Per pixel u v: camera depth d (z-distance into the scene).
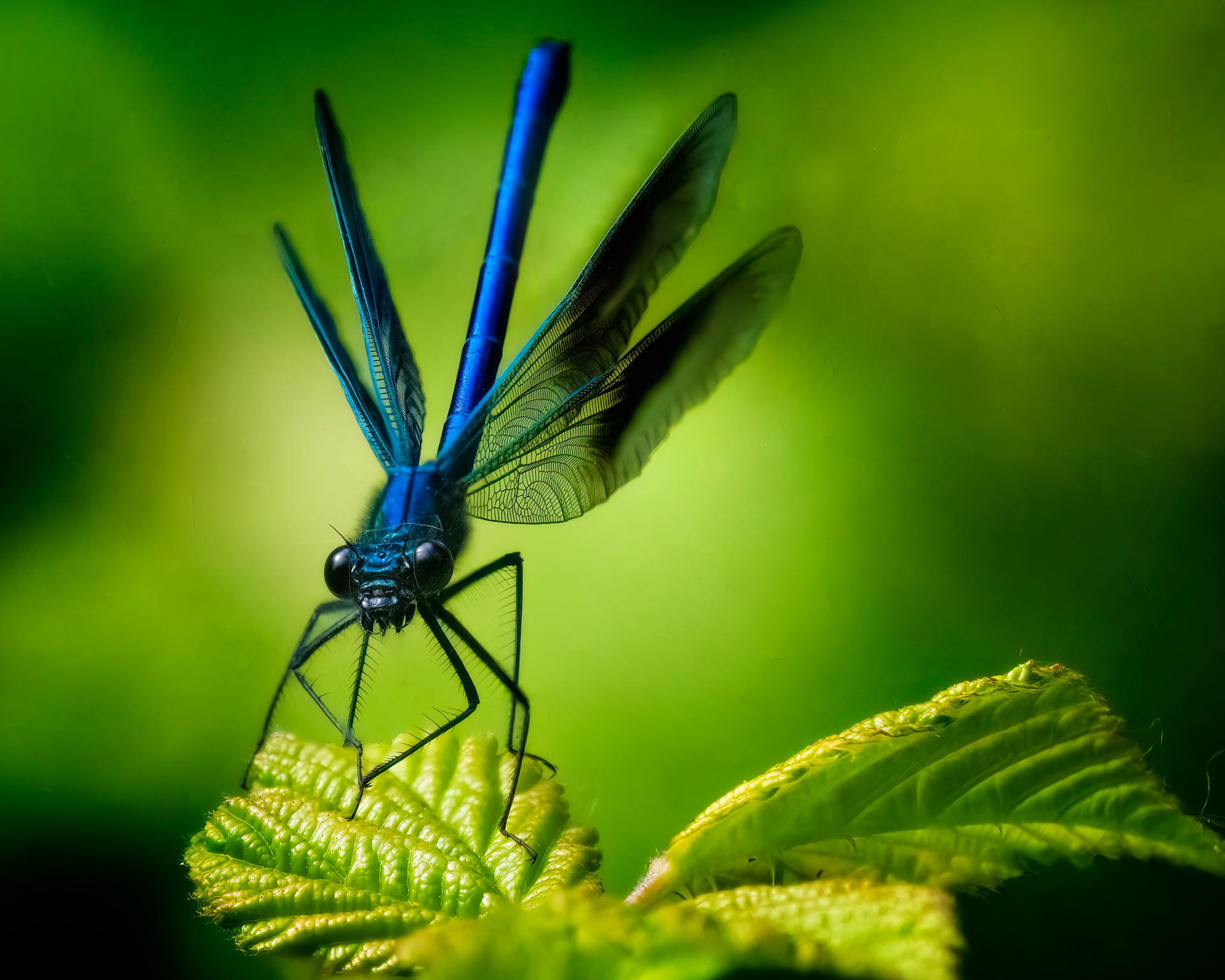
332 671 0.29
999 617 0.29
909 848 0.27
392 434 0.29
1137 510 0.29
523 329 0.30
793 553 0.29
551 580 0.29
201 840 0.28
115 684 0.29
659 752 0.29
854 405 0.30
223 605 0.29
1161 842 0.27
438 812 0.28
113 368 0.30
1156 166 0.30
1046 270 0.30
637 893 0.27
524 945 0.27
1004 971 0.27
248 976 0.27
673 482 0.30
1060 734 0.28
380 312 0.30
